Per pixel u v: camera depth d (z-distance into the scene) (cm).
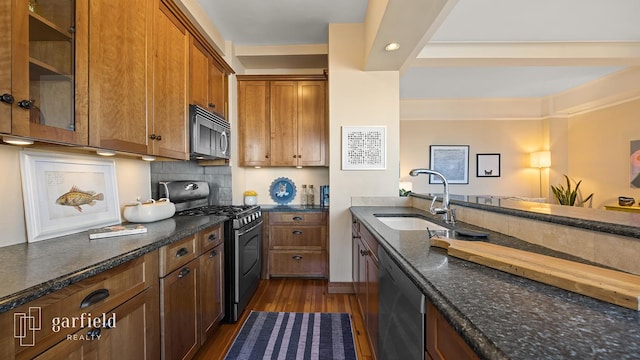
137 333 121
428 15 182
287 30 298
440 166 555
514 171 550
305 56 336
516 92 509
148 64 168
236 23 283
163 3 184
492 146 552
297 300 271
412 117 556
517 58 317
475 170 553
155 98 176
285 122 337
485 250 99
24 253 113
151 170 229
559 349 46
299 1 250
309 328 220
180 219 208
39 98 108
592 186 471
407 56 252
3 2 93
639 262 77
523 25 280
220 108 286
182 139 209
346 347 195
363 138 290
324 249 323
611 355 44
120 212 185
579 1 242
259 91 336
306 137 337
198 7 249
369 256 180
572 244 98
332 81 290
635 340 49
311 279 327
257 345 197
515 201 179
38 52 109
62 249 120
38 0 108
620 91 411
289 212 323
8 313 73
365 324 201
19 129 98
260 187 366
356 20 282
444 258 101
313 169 366
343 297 278
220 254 217
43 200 136
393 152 291
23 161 129
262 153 337
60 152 145
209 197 310
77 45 121
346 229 292
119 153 159
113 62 141
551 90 498
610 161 439
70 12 119
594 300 65
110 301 106
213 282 203
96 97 130
